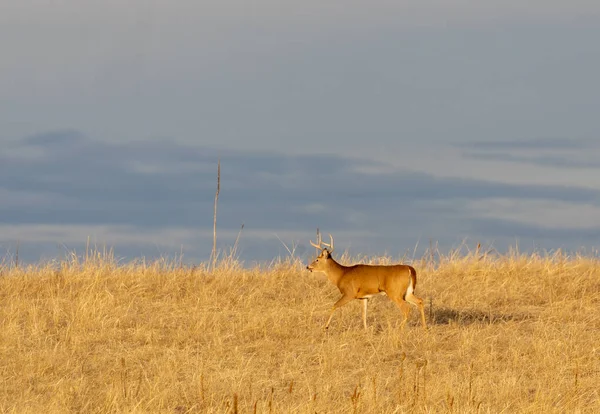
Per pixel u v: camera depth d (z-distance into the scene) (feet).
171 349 163.63
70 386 141.18
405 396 132.36
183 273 223.10
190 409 129.90
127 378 147.64
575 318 186.70
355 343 169.37
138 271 223.92
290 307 200.23
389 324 177.68
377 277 183.93
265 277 221.87
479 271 226.17
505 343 168.04
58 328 181.16
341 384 143.43
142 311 194.59
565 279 219.20
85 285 210.79
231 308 198.70
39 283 214.07
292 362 157.48
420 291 212.02
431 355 161.48
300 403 128.98
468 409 123.75
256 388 141.49
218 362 156.97
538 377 146.00
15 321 180.96
